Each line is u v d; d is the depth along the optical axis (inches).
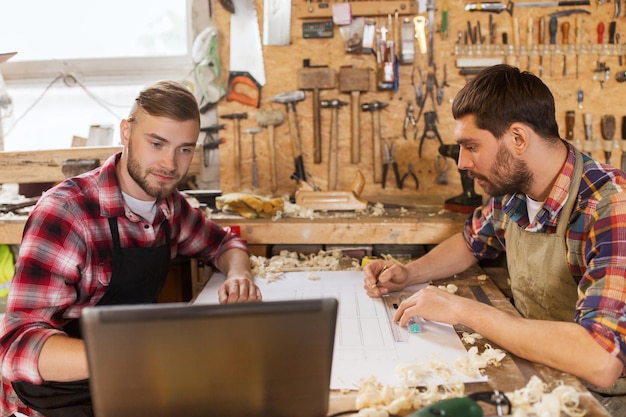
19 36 110.1
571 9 97.2
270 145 102.9
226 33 101.3
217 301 62.3
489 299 64.4
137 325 30.6
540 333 46.1
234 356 32.0
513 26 98.0
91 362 31.1
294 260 77.9
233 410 33.4
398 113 102.0
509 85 51.0
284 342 32.1
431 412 34.8
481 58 99.0
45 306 51.7
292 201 94.3
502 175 53.7
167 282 86.0
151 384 31.9
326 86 100.3
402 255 81.9
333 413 40.4
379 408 40.2
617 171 53.9
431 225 81.1
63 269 53.4
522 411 38.4
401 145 102.7
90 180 57.4
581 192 53.6
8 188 103.7
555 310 59.1
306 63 101.3
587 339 43.8
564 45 97.8
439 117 101.3
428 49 99.4
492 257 73.0
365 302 62.1
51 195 54.8
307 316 31.8
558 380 43.9
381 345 50.9
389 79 97.0
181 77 107.8
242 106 103.4
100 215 56.4
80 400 53.9
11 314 49.6
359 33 99.8
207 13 100.9
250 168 105.0
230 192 105.2
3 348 47.3
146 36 110.0
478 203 86.7
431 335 52.9
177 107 51.9
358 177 90.7
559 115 100.2
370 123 102.5
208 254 73.8
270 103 103.0
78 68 108.3
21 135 109.8
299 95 100.7
